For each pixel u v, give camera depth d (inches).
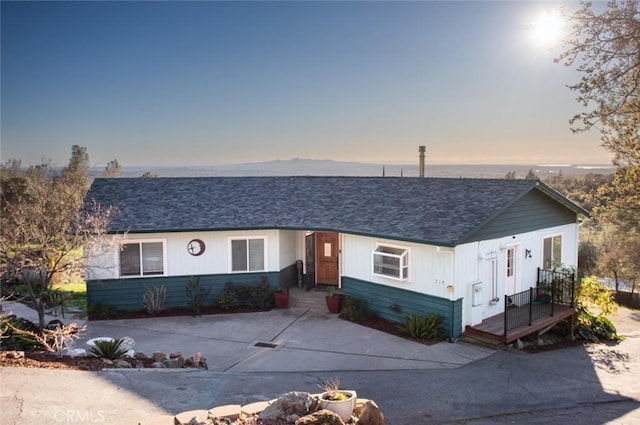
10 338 471.5
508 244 634.8
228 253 723.4
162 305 697.0
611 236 1204.5
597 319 685.3
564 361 532.7
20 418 288.0
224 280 725.3
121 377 376.8
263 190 830.5
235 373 447.5
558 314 621.9
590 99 637.3
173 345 560.7
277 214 747.4
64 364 396.5
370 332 604.4
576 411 376.8
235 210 756.6
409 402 385.4
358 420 265.3
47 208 713.0
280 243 744.3
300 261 799.1
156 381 376.2
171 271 709.3
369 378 447.2
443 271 570.6
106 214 640.4
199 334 604.1
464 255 573.6
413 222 627.5
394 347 549.3
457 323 570.9
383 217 671.8
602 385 450.9
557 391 426.9
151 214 726.5
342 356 521.3
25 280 554.6
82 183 1449.3
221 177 877.2
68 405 311.9
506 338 545.6
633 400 408.8
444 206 647.8
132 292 700.0
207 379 396.8
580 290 674.2
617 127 717.9
